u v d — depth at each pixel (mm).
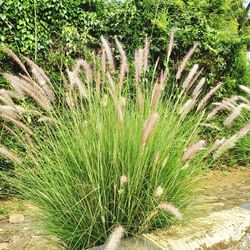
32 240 3537
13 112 2895
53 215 2744
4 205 4609
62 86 5457
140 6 6254
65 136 2910
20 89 2902
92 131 2777
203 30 6645
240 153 7012
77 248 2674
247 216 2689
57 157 2775
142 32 6168
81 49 5785
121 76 2881
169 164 2723
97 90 2918
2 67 5367
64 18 5828
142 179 2551
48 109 2918
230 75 7090
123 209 2562
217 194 5172
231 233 2510
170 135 2783
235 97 3129
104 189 2555
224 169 6672
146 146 2629
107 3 6453
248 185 5762
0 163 4805
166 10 6516
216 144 2787
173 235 2436
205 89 6703
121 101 2891
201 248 2348
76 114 2887
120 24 6070
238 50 6918
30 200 2875
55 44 5707
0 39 5387
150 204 2582
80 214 2619
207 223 2576
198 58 6586
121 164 2625
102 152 2643
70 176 2631
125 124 2727
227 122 2891
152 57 6273
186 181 2764
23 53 5500
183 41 6414
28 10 5508
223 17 8148
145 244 2357
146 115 2836
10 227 3938
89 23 5984
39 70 2959
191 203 2850
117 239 2006
